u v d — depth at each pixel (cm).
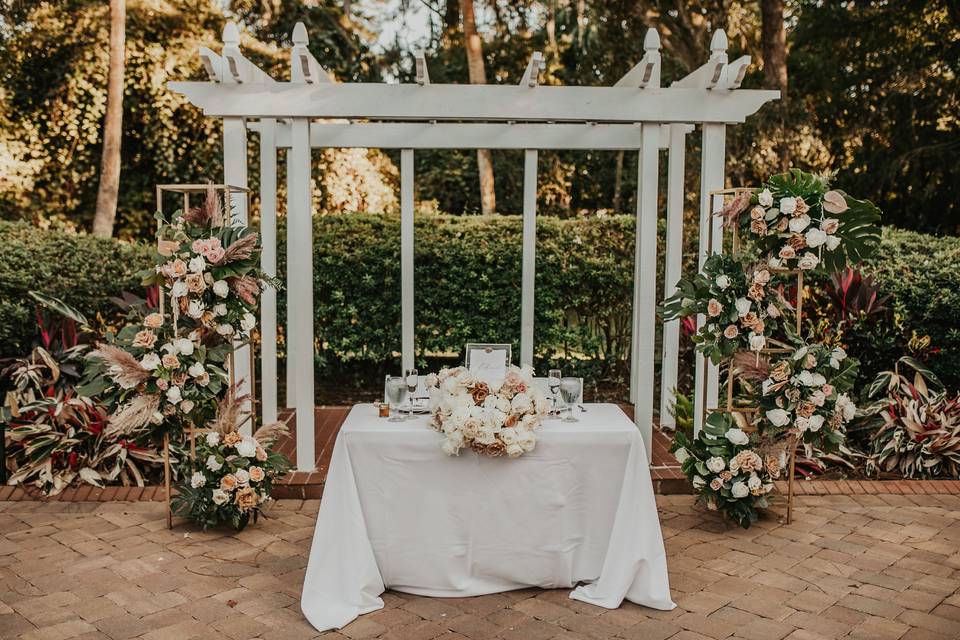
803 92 1302
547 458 349
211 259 404
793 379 423
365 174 1098
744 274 433
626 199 1307
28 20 1078
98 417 496
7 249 646
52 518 443
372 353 782
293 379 685
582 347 790
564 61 1324
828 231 416
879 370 599
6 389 558
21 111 1093
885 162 1176
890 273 637
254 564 383
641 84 485
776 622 326
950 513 458
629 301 783
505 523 351
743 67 472
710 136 502
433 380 370
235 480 409
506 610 339
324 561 339
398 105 474
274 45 1201
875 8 1219
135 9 1074
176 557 390
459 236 770
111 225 1027
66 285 662
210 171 1108
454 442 334
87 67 1065
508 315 779
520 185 1287
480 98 477
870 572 376
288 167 635
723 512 438
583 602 347
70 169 1115
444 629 321
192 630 317
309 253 480
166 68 1071
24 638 308
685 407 566
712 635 315
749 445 438
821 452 532
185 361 413
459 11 1401
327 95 470
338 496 345
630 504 348
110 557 390
